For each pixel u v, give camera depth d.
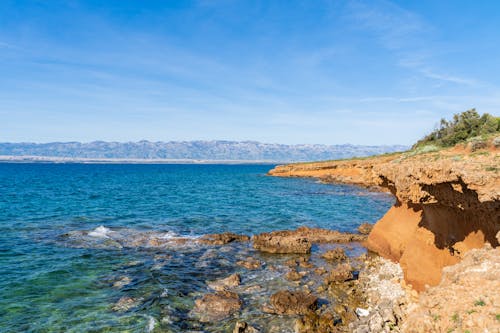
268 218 41.50
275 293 17.59
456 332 7.91
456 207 13.76
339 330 14.02
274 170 136.00
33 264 22.03
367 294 17.45
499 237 10.47
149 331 14.20
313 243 29.05
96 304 16.58
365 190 74.94
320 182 96.94
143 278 20.09
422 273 16.23
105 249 25.98
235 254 25.50
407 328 9.37
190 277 20.52
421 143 56.56
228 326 14.69
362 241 29.77
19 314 15.36
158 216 41.44
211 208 48.72
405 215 23.03
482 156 15.54
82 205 49.41
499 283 8.96
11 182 90.88
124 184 91.25
